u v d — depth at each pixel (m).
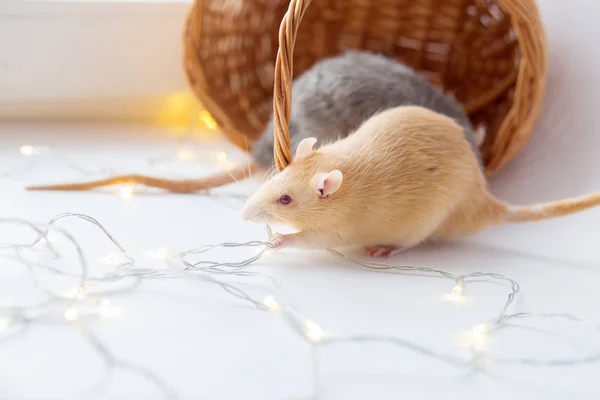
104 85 0.90
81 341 0.54
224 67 0.85
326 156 0.65
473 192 0.67
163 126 0.94
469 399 0.51
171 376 0.52
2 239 0.65
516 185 0.79
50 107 0.91
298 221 0.64
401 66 0.78
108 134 0.90
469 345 0.55
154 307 0.58
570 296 0.61
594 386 0.52
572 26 0.80
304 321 0.57
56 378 0.51
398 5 0.88
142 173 0.80
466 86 0.88
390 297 0.60
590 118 0.78
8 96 0.89
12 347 0.53
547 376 0.53
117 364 0.52
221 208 0.73
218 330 0.56
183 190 0.76
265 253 0.66
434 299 0.60
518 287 0.61
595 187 0.75
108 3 0.87
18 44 0.86
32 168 0.80
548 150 0.80
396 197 0.64
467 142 0.67
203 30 0.81
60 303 0.58
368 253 0.67
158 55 0.90
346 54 0.80
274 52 0.89
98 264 0.63
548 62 0.83
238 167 0.76
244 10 0.85
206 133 0.93
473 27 0.86
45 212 0.70
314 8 0.89
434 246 0.69
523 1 0.70
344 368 0.53
